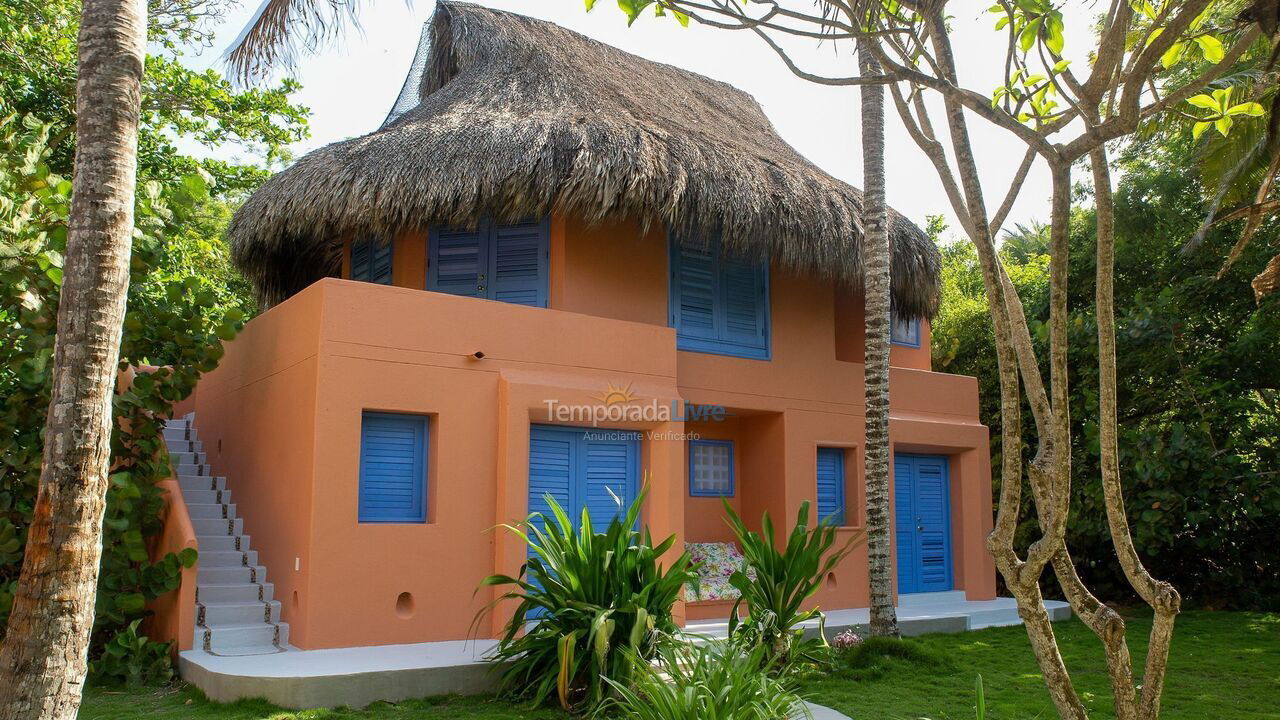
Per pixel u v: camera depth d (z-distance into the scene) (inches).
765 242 356.2
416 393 294.0
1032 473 145.6
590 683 234.8
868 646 299.9
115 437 280.4
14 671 147.2
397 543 284.8
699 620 354.0
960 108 146.4
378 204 321.1
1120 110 132.0
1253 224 210.7
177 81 495.5
